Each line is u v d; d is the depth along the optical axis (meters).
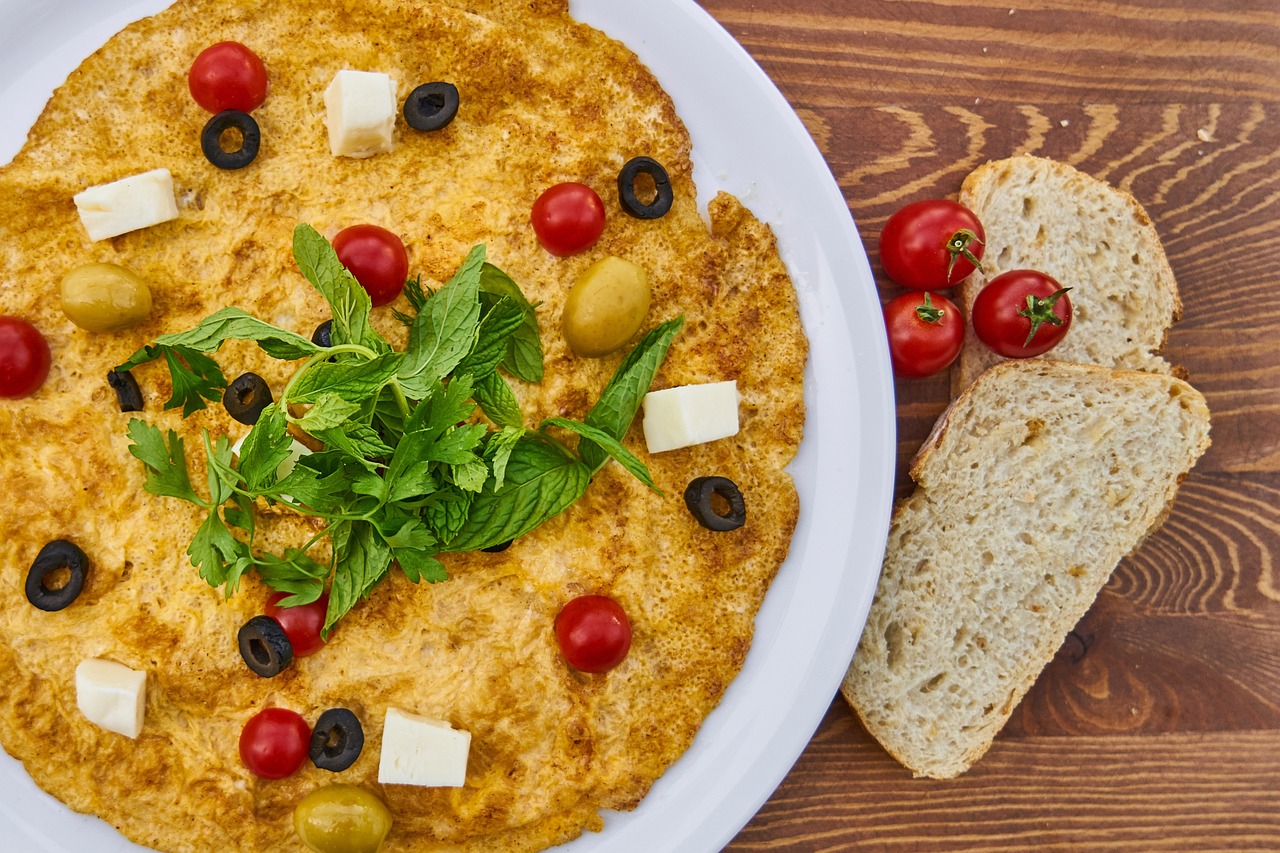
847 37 0.60
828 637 0.56
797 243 0.57
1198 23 0.62
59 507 0.53
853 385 0.56
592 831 0.55
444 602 0.53
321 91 0.55
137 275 0.53
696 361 0.56
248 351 0.54
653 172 0.55
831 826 0.60
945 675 0.59
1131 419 0.58
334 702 0.53
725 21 0.60
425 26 0.55
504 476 0.52
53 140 0.54
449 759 0.52
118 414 0.54
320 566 0.52
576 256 0.55
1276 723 0.62
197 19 0.55
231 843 0.53
